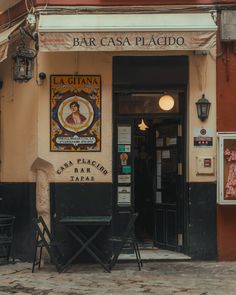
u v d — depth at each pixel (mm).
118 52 9430
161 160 10273
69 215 9359
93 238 8719
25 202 9680
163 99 9812
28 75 9125
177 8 9320
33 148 9492
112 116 9531
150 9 9320
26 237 9617
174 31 8523
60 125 9398
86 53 9438
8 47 9266
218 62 9477
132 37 8547
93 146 9414
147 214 10750
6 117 10047
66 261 9227
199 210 9422
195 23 8750
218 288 7473
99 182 9398
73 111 9414
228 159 9227
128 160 9828
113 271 8656
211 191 9430
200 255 9406
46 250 9203
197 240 9422
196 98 9453
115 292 7273
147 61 9500
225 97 9469
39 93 9391
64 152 9391
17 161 9836
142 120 10406
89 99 9414
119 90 9602
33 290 7438
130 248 9688
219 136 9250
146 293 7199
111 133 9430
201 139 9414
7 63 10023
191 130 9445
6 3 10031
